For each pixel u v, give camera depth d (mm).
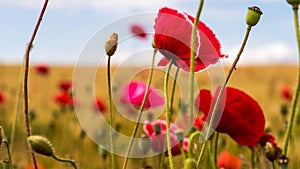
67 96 2664
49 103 3922
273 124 2951
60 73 5309
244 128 962
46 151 799
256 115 972
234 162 1351
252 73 5773
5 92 4070
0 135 871
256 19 836
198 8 782
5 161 891
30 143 798
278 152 1012
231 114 950
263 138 1022
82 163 2084
